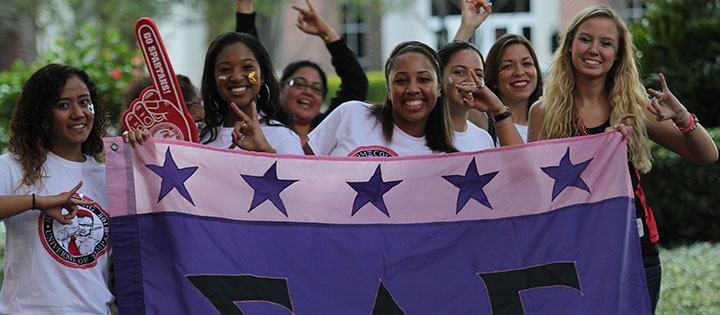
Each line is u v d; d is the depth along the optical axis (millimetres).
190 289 6137
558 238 6711
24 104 6062
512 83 8484
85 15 28734
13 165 6051
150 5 28594
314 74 9781
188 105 8289
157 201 6207
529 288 6629
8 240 6016
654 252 6844
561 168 6789
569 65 7090
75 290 5961
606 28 6879
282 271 6430
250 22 8977
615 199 6754
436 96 6926
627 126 6824
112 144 6191
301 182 6633
